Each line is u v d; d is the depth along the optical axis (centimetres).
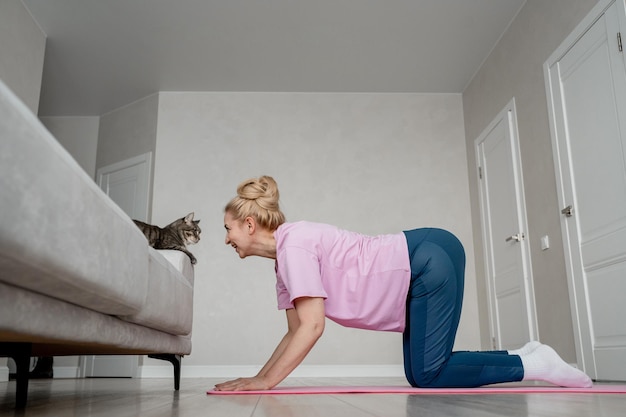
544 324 399
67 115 621
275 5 434
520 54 439
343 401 137
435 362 188
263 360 513
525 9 429
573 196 358
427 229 200
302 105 570
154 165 552
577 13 355
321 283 176
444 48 497
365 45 491
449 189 554
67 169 102
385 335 516
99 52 498
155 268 179
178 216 542
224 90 569
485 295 510
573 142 359
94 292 121
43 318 110
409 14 446
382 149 562
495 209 489
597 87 332
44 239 92
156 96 569
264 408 118
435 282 188
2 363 407
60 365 553
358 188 552
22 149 85
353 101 573
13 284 100
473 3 433
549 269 392
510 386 212
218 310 522
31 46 438
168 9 438
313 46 493
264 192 193
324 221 544
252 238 193
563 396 151
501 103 477
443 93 577
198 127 562
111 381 392
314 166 556
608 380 316
